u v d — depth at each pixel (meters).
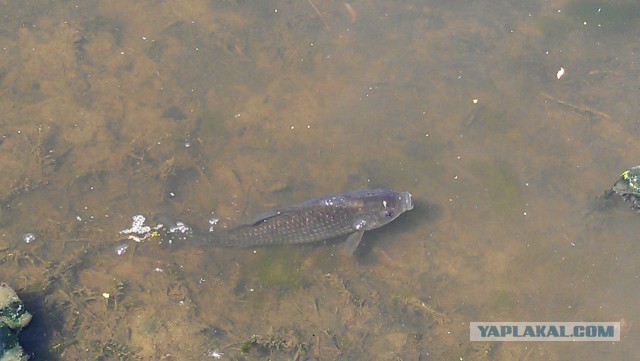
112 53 11.38
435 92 11.34
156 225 9.57
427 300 9.38
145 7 12.09
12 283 8.84
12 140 10.19
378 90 11.30
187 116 10.77
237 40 11.75
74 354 8.39
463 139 10.86
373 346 8.86
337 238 9.66
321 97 11.15
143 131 10.53
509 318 9.27
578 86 11.52
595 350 9.05
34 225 9.41
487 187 10.38
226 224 9.63
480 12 12.43
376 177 10.34
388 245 9.78
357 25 12.09
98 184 9.92
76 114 10.60
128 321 8.73
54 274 8.96
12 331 8.06
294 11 12.24
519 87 11.48
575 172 10.57
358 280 9.43
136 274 9.16
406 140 10.77
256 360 8.55
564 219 10.13
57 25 11.59
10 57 11.09
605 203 10.21
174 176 10.11
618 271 9.71
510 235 9.98
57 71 11.05
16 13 11.65
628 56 11.88
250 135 10.64
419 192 10.26
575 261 9.79
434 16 12.32
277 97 11.09
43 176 9.88
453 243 9.87
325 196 9.18
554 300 9.45
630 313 9.35
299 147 10.57
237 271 9.31
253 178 10.20
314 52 11.69
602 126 11.06
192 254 9.39
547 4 12.48
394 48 11.84
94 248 9.30
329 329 8.94
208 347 8.60
